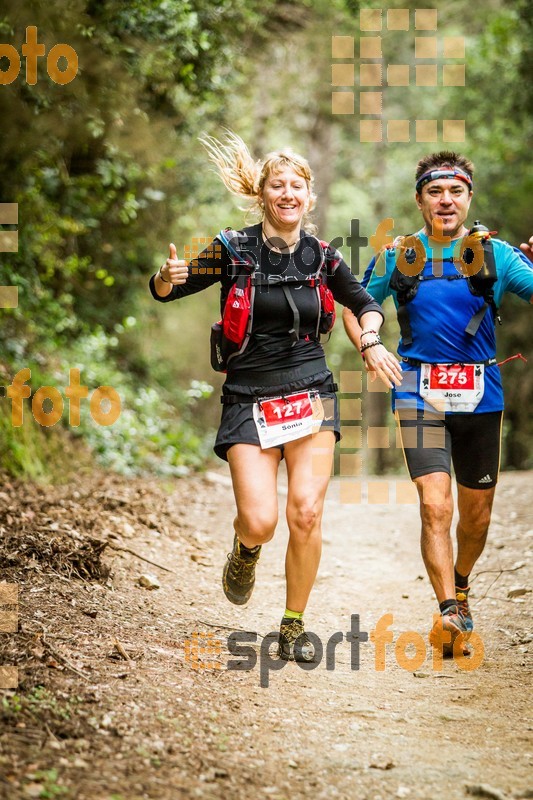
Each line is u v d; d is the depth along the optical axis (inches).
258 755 195.9
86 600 286.8
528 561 402.0
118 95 548.7
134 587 321.7
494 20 1151.0
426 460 285.7
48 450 541.3
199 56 595.8
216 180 843.4
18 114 510.9
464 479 296.8
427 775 192.1
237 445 260.7
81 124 551.2
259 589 362.6
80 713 197.8
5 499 397.1
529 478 668.7
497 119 1266.0
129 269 877.2
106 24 501.4
